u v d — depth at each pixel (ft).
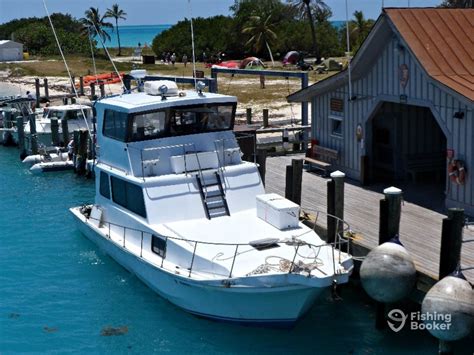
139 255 51.80
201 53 273.33
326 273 42.60
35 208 79.77
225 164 56.59
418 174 67.31
